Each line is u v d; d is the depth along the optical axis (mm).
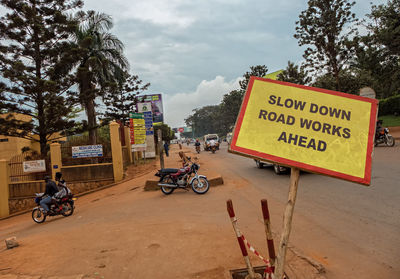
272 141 2445
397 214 5262
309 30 24891
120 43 21172
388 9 23750
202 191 9375
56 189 9359
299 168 2346
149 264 4086
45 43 16250
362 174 2275
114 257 4438
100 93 17766
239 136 2494
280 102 2578
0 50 15305
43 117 16344
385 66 27406
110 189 14273
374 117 2441
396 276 3291
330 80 30000
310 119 2484
